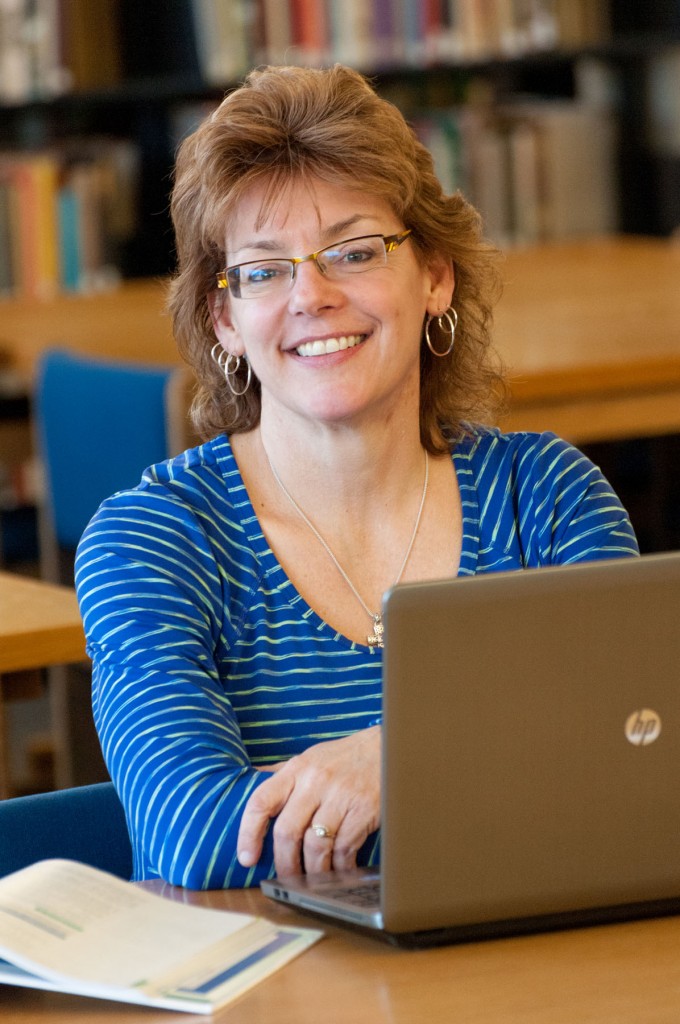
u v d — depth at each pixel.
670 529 5.49
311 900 1.81
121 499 2.39
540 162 6.93
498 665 1.66
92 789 2.34
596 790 1.71
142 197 6.75
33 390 4.84
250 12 6.48
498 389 2.73
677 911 1.80
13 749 5.49
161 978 1.65
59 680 4.07
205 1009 1.59
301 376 2.33
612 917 1.77
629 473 5.77
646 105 7.31
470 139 6.83
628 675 1.70
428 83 7.19
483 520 2.51
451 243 2.45
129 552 2.30
